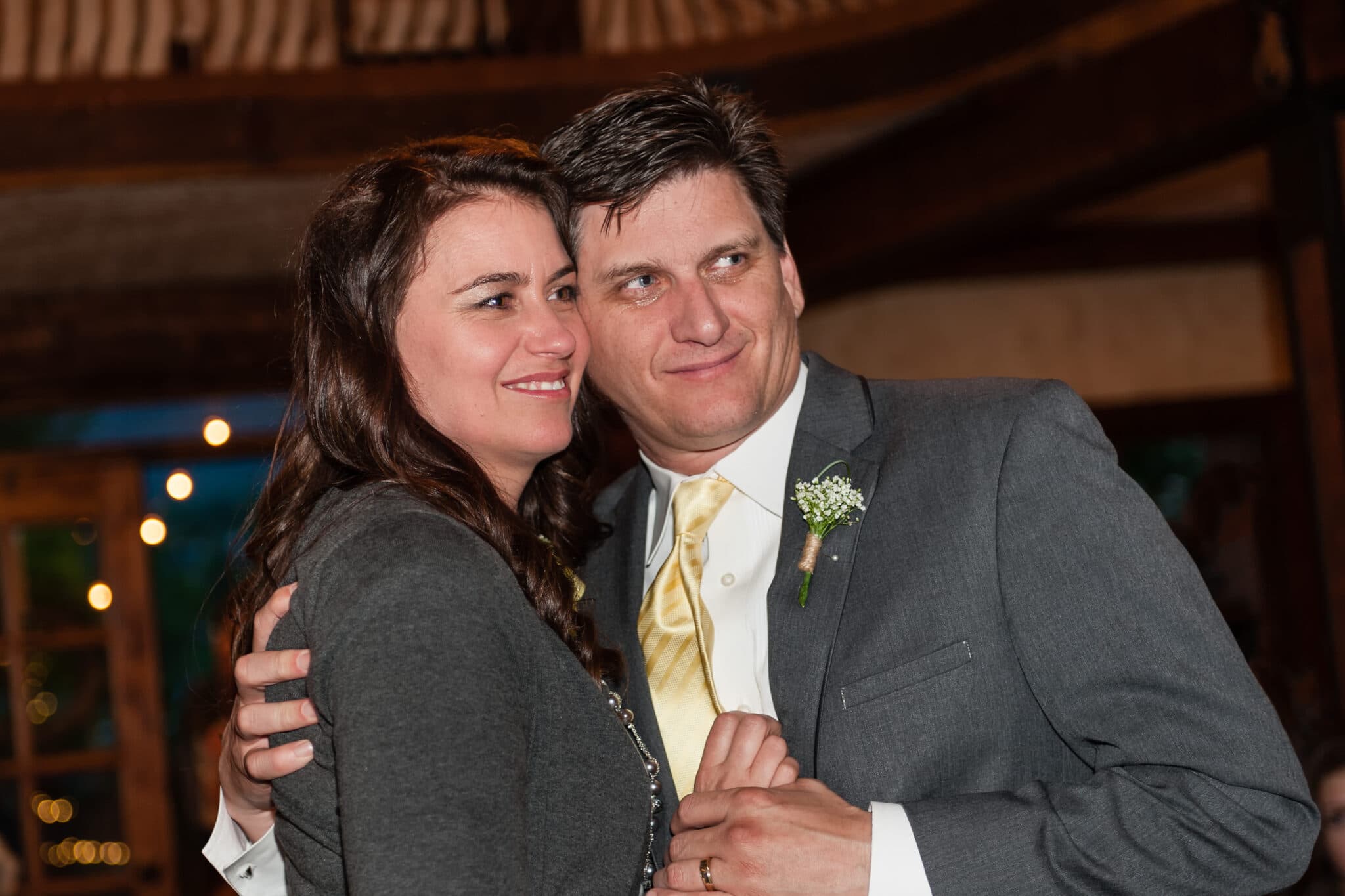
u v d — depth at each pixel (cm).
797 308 197
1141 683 153
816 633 169
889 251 494
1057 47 396
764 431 186
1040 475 162
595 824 145
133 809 595
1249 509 634
